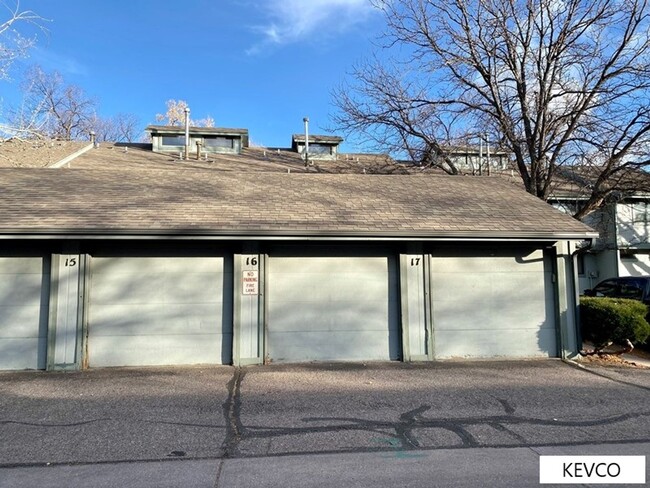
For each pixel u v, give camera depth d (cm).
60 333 838
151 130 2323
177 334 877
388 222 895
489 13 1659
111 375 793
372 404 628
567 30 1567
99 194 977
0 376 789
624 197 1780
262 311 882
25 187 1002
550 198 1956
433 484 396
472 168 2092
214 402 637
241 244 889
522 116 1683
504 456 456
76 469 432
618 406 620
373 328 919
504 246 960
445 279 945
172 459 454
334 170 2150
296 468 431
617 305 966
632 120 1499
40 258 857
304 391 691
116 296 871
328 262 920
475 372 816
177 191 1039
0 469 432
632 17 1495
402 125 1906
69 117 3628
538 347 947
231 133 2395
